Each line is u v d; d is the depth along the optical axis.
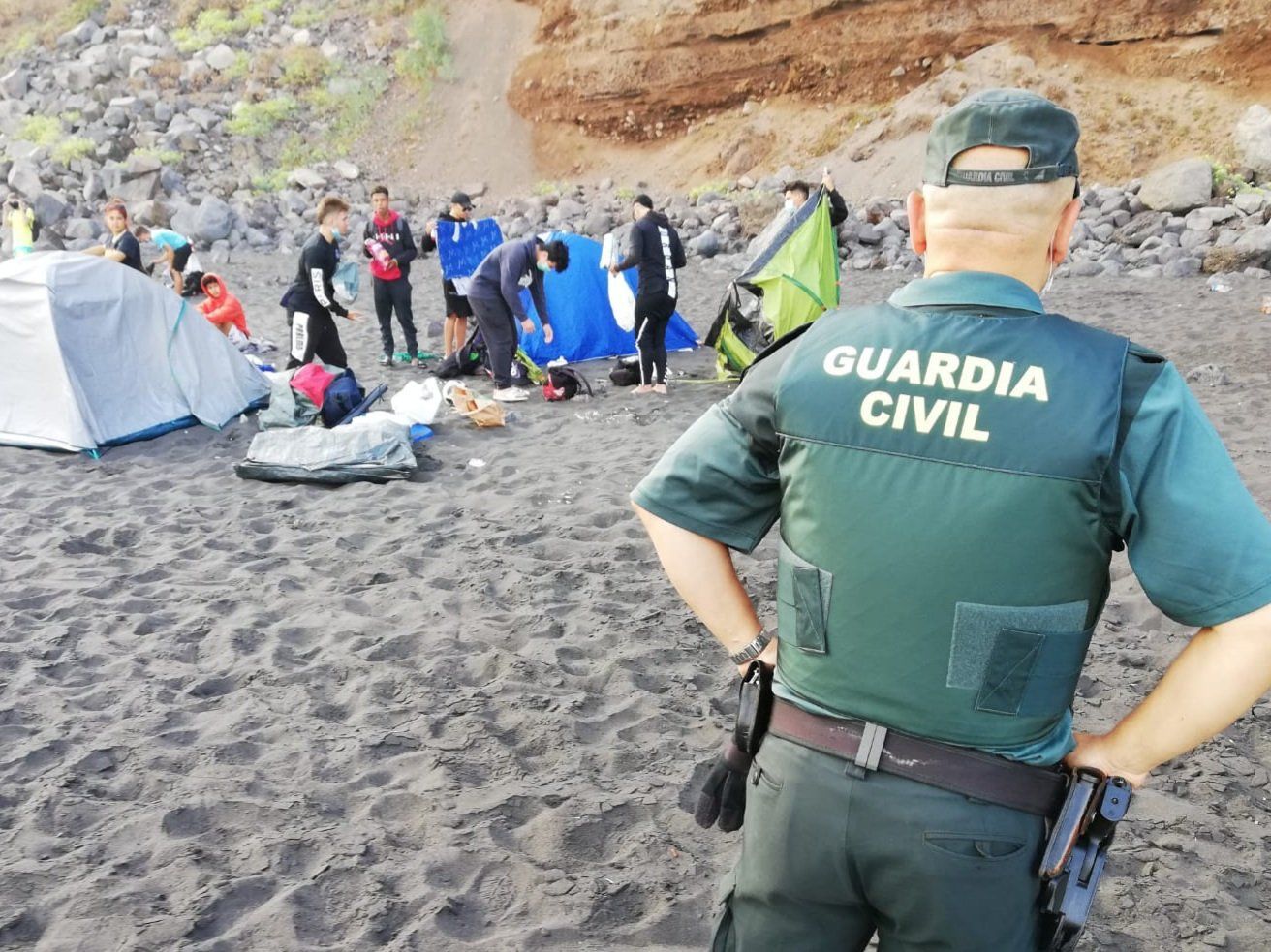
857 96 22.67
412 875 2.93
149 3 29.06
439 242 9.76
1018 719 1.48
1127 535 1.47
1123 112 18.88
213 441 7.81
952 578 1.46
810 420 1.56
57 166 22.88
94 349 7.51
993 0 20.97
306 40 27.66
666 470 1.70
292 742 3.66
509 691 4.00
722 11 23.73
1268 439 6.87
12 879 2.87
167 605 4.86
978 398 1.48
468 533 5.82
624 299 9.61
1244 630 1.40
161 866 2.95
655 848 3.09
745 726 1.68
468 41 27.27
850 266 16.22
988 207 1.57
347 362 9.55
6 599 4.91
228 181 23.78
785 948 1.65
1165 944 2.72
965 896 1.49
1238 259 13.73
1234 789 3.43
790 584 1.59
